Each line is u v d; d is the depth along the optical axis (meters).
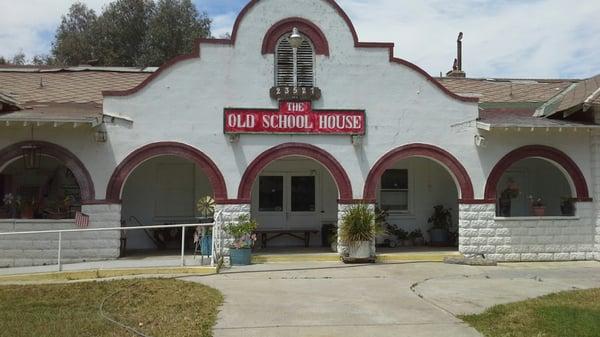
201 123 14.75
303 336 7.41
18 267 13.50
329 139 15.12
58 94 17.48
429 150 15.39
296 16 15.14
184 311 8.60
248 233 14.27
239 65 14.92
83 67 19.66
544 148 15.59
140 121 14.54
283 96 14.89
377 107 15.28
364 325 7.98
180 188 17.11
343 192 15.07
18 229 13.93
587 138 15.72
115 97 14.48
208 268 12.62
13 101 14.54
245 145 14.86
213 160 14.74
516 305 8.98
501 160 15.52
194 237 15.10
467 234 15.34
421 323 8.09
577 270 13.68
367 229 14.45
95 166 14.27
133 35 37.72
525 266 14.48
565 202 16.05
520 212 18.44
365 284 11.27
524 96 19.42
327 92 15.13
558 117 16.06
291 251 15.98
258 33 15.02
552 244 15.43
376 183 15.16
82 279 11.91
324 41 15.18
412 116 15.39
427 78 15.48
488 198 15.41
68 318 8.11
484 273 12.97
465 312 8.73
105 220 14.21
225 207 14.70
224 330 7.66
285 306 9.11
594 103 14.66
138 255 15.12
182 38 37.53
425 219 18.03
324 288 10.79
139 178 16.95
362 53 15.30
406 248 16.86
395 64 15.40
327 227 17.28
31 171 16.47
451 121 15.52
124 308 8.84
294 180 17.73
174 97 14.70
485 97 19.38
